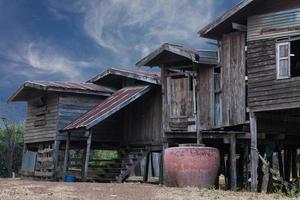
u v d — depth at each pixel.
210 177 17.34
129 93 23.33
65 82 25.89
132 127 24.42
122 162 23.59
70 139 24.12
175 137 19.75
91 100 25.08
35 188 15.63
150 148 22.83
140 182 23.06
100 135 24.59
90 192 14.80
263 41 17.09
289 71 16.41
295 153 24.31
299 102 15.98
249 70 17.31
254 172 16.83
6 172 31.89
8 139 32.47
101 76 25.52
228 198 13.79
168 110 20.84
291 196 14.73
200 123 19.56
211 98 19.25
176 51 19.52
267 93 16.77
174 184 17.56
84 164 22.83
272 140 19.53
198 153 17.22
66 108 24.39
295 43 18.34
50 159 24.20
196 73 19.94
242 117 17.62
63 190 15.17
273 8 16.97
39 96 25.98
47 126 24.92
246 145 18.69
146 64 21.34
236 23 17.78
